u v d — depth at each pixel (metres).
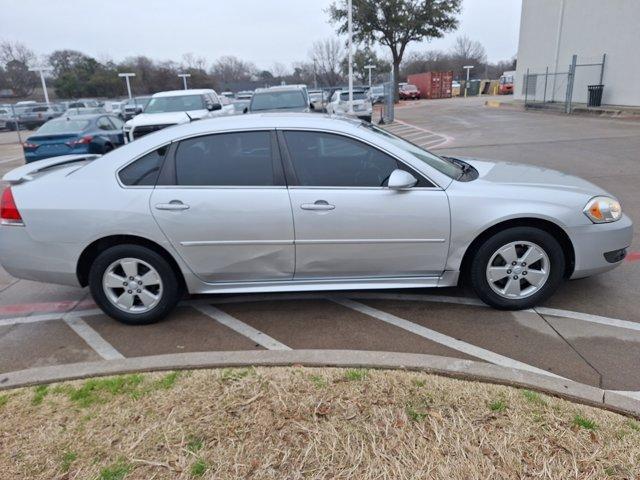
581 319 3.75
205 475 2.25
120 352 3.56
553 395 2.70
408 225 3.65
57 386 2.95
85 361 3.46
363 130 3.80
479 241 3.78
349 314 4.00
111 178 3.69
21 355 3.57
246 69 70.00
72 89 55.06
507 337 3.53
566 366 3.15
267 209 3.61
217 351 3.51
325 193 3.62
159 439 2.48
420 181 3.67
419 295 4.30
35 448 2.46
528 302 3.84
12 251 3.75
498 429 2.45
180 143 3.70
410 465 2.26
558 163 10.00
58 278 3.80
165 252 3.78
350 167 3.68
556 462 2.24
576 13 22.14
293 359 3.11
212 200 3.61
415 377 2.88
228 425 2.56
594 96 20.36
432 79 47.66
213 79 60.44
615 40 19.92
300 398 2.74
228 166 3.68
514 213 3.61
